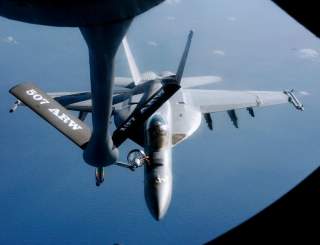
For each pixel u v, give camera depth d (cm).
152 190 2411
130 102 3034
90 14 607
